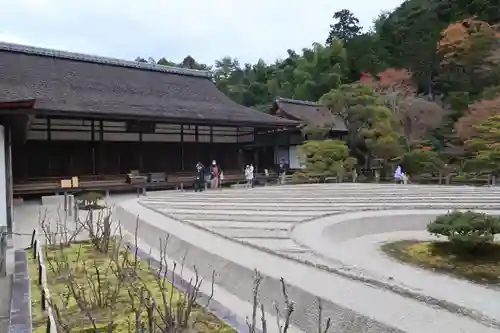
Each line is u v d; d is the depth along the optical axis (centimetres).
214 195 1480
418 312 341
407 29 4091
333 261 556
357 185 2000
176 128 2061
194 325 355
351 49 4447
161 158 2019
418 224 1003
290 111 2770
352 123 2586
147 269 546
